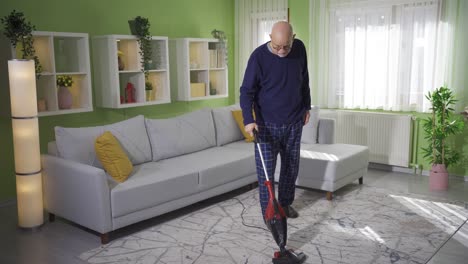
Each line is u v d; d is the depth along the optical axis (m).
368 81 5.62
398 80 5.38
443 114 4.77
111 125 4.07
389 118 5.45
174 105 5.92
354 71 5.69
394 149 5.46
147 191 3.57
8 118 4.33
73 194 3.52
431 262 3.03
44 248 3.34
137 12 5.35
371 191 4.68
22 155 3.59
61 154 3.71
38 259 3.16
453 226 3.68
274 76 3.36
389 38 5.38
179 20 5.87
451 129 4.72
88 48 4.53
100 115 5.09
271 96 3.41
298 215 3.93
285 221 3.02
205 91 5.97
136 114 5.46
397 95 5.41
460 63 4.98
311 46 6.02
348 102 5.80
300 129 3.58
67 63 4.70
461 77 4.99
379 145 5.56
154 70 5.18
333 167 4.29
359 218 3.87
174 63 5.73
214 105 6.53
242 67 6.67
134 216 3.52
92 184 3.32
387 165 5.62
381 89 5.54
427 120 4.86
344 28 5.71
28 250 3.31
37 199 3.68
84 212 3.45
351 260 3.05
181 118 4.70
